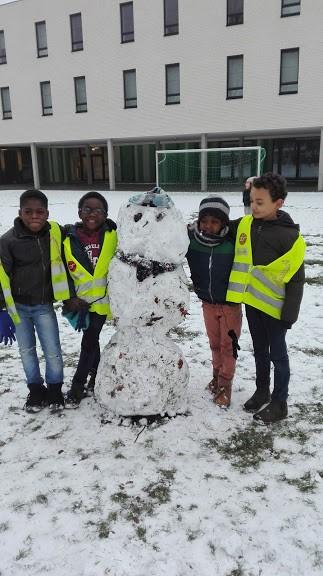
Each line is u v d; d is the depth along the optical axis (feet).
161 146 92.53
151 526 7.50
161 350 10.27
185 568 6.75
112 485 8.45
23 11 83.82
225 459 9.13
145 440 9.75
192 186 84.07
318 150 79.25
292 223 9.57
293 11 64.54
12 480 8.62
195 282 10.57
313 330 15.94
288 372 10.23
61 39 81.87
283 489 8.29
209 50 70.79
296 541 7.18
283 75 67.51
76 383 11.14
